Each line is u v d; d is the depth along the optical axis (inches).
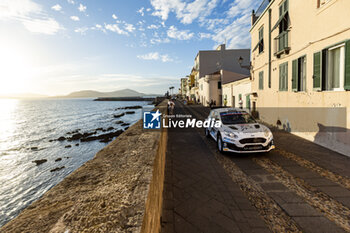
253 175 176.2
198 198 137.2
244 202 130.3
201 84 1603.1
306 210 119.2
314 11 271.0
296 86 323.3
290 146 266.2
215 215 116.0
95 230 34.5
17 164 611.8
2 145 875.4
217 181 165.5
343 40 215.6
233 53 1528.1
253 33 558.9
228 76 1129.4
